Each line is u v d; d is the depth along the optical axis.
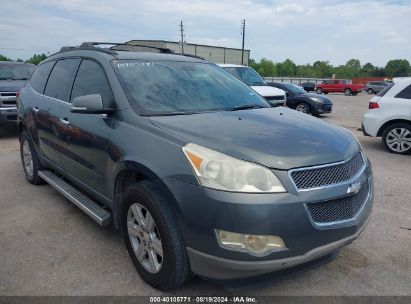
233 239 2.44
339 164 2.73
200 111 3.49
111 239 3.83
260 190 2.46
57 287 3.01
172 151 2.74
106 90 3.58
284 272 2.71
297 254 2.52
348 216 2.73
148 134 2.99
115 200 3.36
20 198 4.99
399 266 3.37
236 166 2.50
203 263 2.59
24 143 5.59
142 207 2.94
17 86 9.44
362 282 3.12
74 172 4.13
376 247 3.70
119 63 3.73
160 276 2.84
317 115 16.38
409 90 7.90
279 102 11.46
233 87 4.16
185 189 2.57
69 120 4.00
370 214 3.04
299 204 2.48
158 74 3.80
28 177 5.59
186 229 2.59
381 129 8.20
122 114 3.31
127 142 3.11
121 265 3.34
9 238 3.85
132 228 3.11
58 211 4.55
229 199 2.43
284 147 2.68
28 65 11.37
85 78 4.03
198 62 4.39
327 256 2.90
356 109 20.50
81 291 2.97
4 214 4.46
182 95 3.65
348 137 3.23
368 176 3.09
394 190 5.45
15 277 3.15
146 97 3.45
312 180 2.58
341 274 3.23
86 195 4.12
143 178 3.14
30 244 3.72
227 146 2.63
